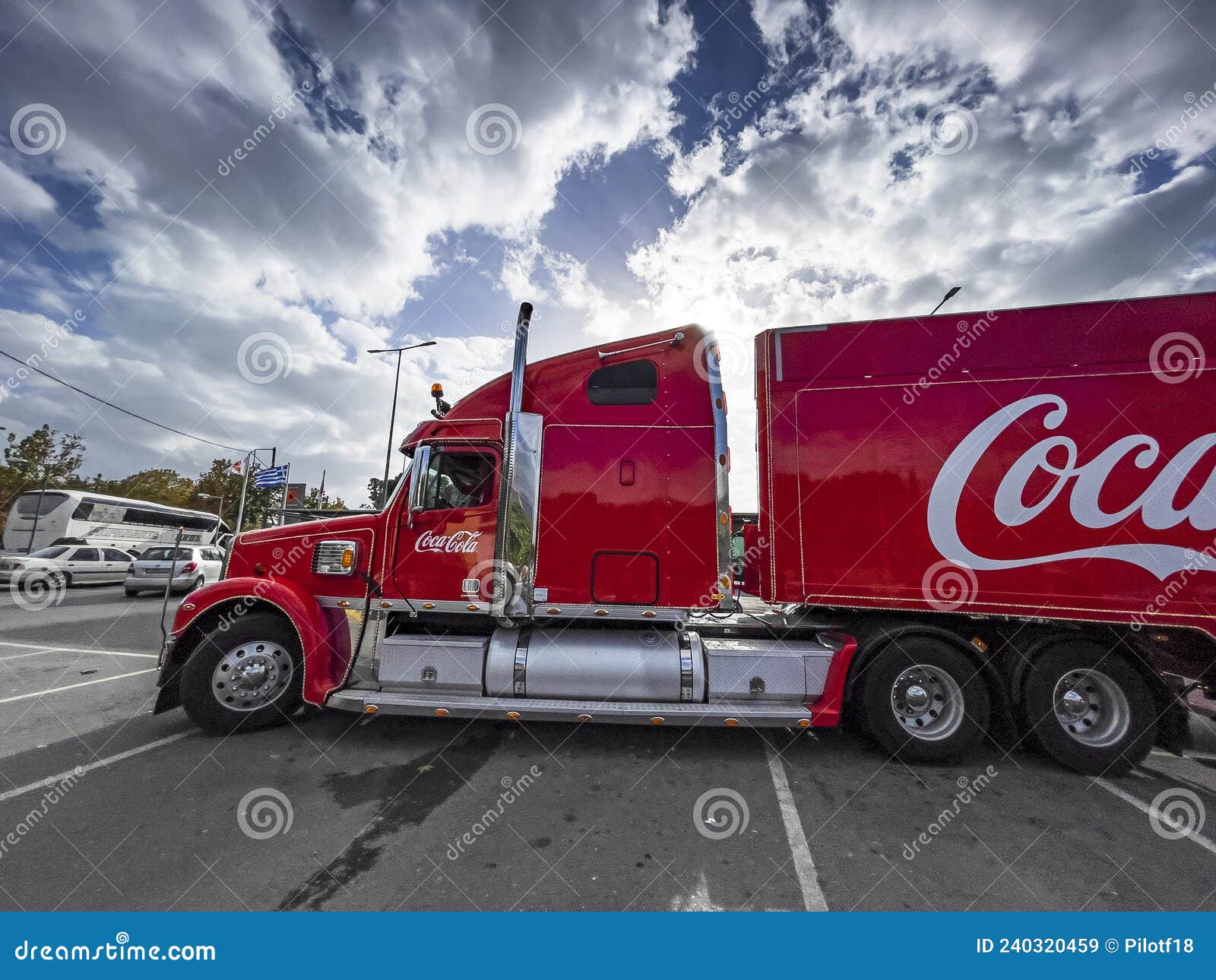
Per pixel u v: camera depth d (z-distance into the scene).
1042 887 2.54
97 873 2.48
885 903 2.41
